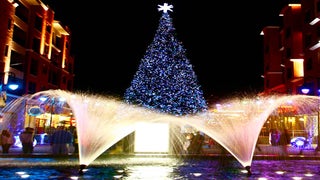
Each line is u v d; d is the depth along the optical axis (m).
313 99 26.44
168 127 20.84
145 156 20.14
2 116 29.58
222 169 14.74
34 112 28.92
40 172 13.10
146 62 37.78
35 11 49.62
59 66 62.09
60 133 19.33
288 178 12.25
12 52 44.06
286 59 52.97
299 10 51.62
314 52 42.94
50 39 56.69
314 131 33.03
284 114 31.78
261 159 19.67
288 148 28.38
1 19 40.28
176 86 37.16
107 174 12.80
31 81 48.34
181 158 19.78
